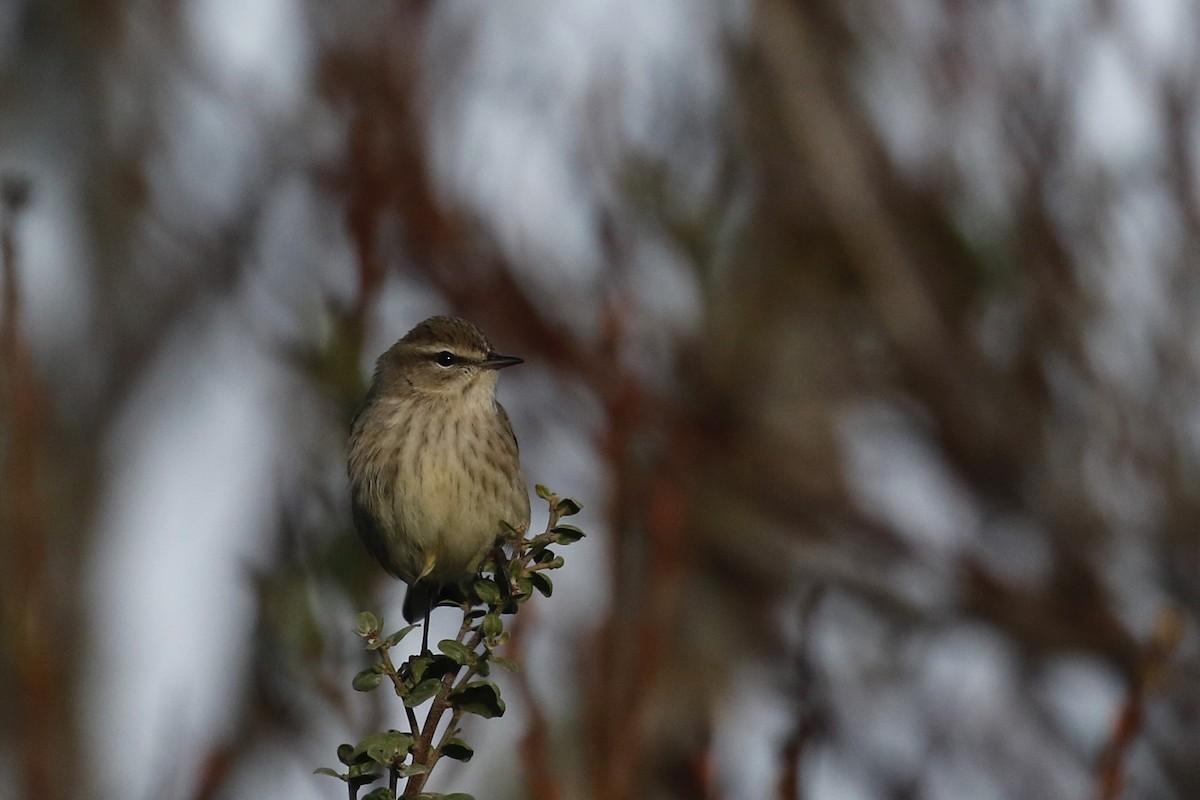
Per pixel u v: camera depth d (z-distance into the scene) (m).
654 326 13.02
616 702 9.49
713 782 9.84
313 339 11.27
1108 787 8.85
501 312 12.03
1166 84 12.12
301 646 9.80
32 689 9.34
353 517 11.59
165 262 19.69
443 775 10.28
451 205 12.03
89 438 21.52
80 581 20.58
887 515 13.51
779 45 13.10
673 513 9.98
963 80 12.62
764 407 13.38
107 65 17.16
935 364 13.05
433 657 6.70
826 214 13.29
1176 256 12.27
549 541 6.94
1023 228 12.52
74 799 19.22
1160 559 12.84
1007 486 13.23
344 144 12.00
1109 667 12.88
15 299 9.64
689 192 13.04
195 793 9.42
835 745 11.05
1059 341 12.73
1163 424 12.49
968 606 13.12
